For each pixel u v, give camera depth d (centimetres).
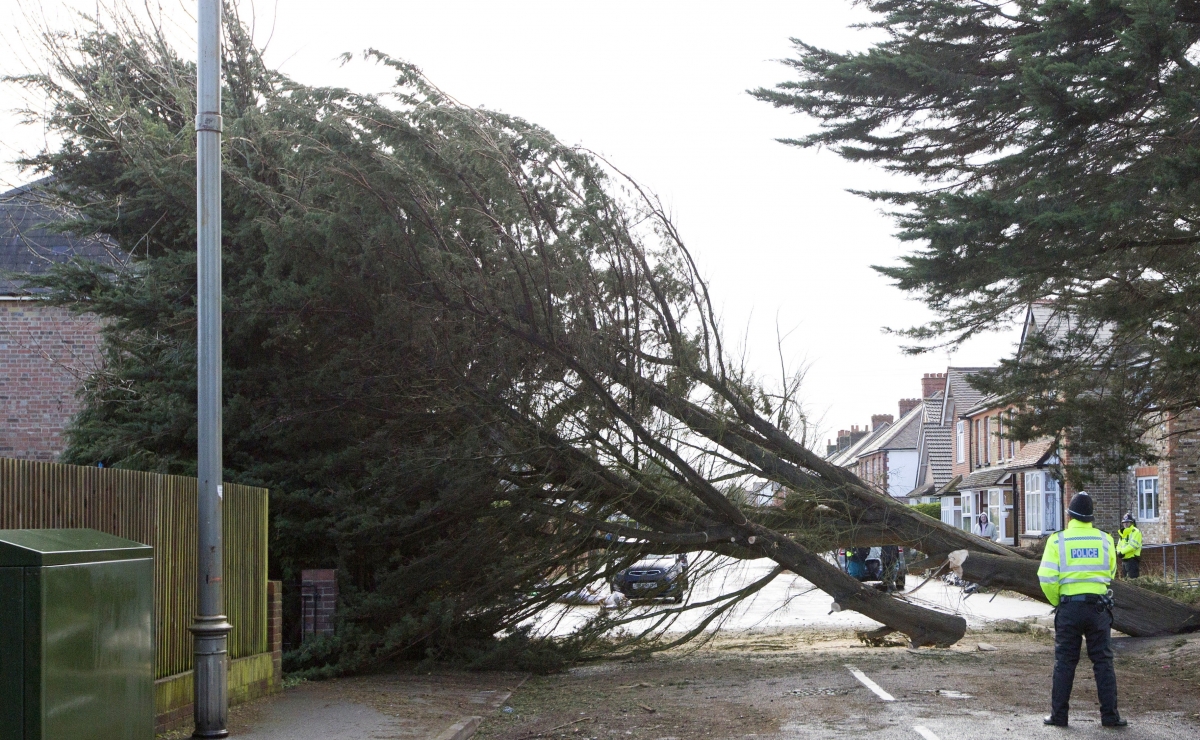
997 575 1575
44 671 545
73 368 2072
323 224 1262
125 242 1480
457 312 1345
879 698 1071
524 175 1369
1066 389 1784
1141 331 1675
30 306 2159
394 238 1270
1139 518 3431
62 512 758
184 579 922
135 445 1398
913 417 7000
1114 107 1241
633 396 1437
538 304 1378
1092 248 1347
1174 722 905
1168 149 1362
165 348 1445
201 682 808
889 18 1734
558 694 1217
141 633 646
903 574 1730
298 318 1340
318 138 1270
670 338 1490
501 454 1407
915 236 1368
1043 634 1728
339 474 1418
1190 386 1691
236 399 1344
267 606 1145
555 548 1484
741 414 1581
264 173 1395
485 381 1379
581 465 1448
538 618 1543
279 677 1156
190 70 1577
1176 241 1423
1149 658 1372
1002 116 1692
